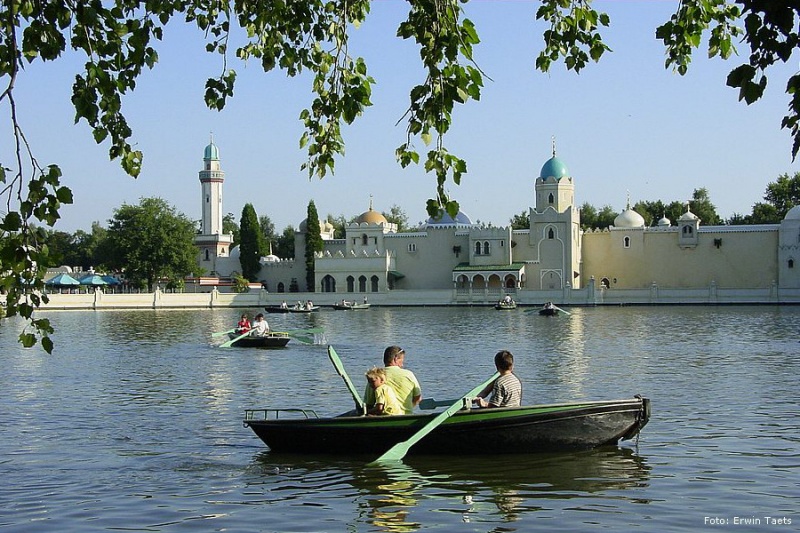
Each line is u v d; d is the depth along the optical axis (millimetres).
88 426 22125
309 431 18312
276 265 141750
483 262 125750
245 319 51781
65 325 71750
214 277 144000
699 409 23469
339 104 10688
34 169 8141
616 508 14016
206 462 17844
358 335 56781
